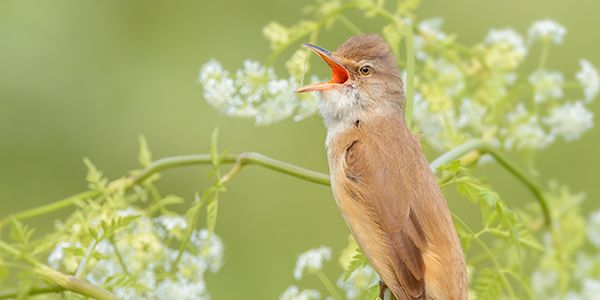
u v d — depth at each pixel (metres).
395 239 9.18
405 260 9.11
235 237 16.92
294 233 17.02
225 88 10.47
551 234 11.60
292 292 10.30
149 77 17.03
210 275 16.44
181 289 9.89
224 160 10.26
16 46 16.55
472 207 16.56
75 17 16.92
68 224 10.15
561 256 11.53
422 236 9.11
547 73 11.84
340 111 10.29
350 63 10.41
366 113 10.25
